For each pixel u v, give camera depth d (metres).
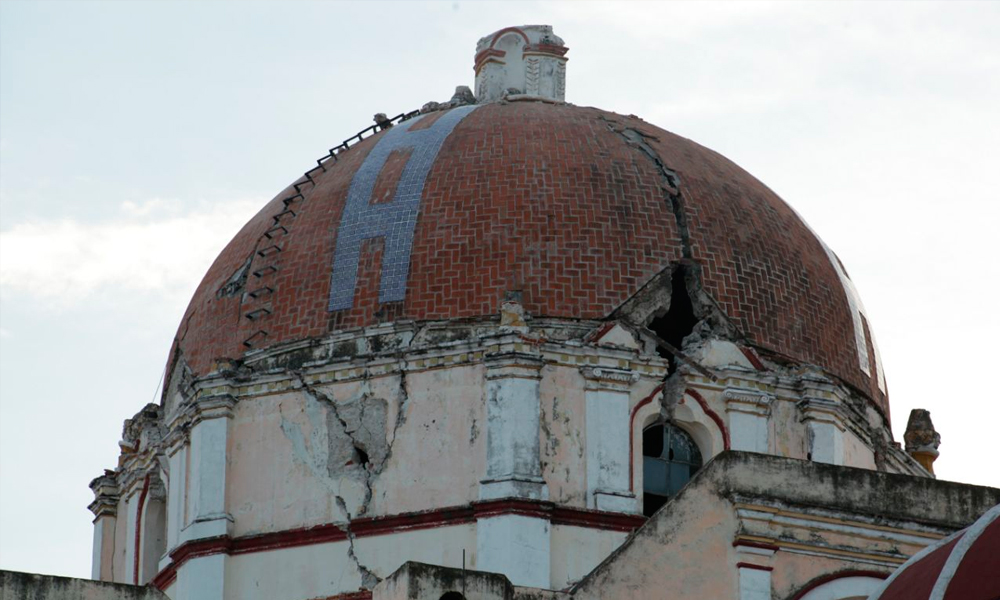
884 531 67.31
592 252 87.62
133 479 94.38
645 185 90.50
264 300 90.44
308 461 86.12
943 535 67.56
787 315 89.94
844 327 92.69
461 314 86.50
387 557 83.50
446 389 85.00
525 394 83.62
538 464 82.94
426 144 93.25
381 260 88.56
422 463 84.38
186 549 85.81
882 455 92.00
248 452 87.12
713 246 89.50
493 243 87.69
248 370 88.75
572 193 89.38
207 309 93.25
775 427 86.81
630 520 82.88
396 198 90.44
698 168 93.25
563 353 84.88
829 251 96.31
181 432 88.81
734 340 87.75
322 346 87.81
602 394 84.56
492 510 82.12
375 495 84.56
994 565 58.12
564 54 102.69
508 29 103.19
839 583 66.44
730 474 66.75
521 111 95.50
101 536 95.94
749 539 65.88
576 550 82.25
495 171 90.31
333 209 91.62
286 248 91.44
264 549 85.44
